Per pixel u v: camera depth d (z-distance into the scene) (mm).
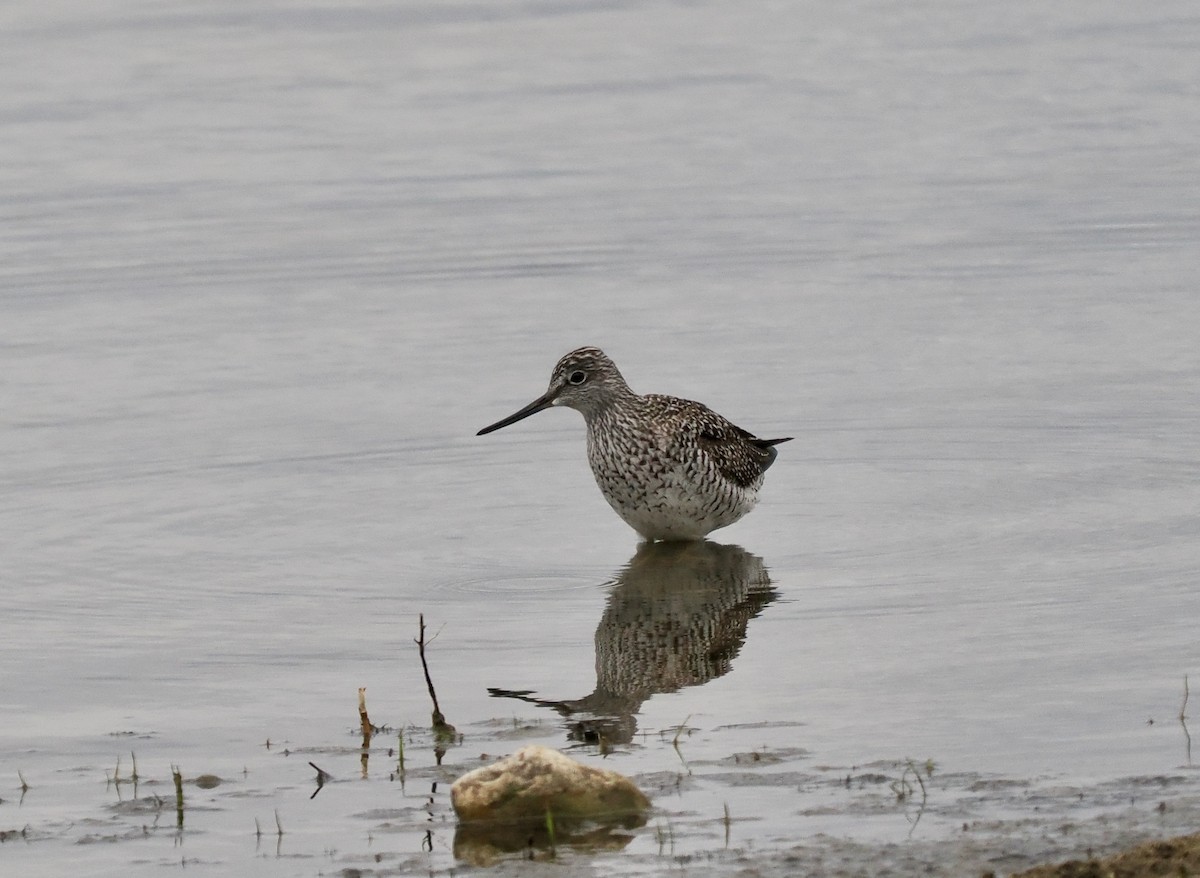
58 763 10555
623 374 19766
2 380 19859
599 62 32688
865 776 9773
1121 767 9766
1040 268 22984
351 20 35125
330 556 14953
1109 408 18344
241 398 19328
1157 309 21391
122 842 9250
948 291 22297
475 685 11836
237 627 13164
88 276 23203
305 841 9172
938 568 14125
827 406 18750
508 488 17047
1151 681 11258
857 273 23078
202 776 10203
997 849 8562
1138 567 13812
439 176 27125
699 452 15133
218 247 24281
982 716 10758
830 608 13258
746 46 33625
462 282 23109
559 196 26219
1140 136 28125
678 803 9469
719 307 21984
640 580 14281
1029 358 19938
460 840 9102
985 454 17312
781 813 9258
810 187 26406
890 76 31703
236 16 35062
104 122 29203
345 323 21734
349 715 11312
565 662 12266
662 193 26281
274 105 30312
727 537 15531
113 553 15016
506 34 34469
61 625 13250
